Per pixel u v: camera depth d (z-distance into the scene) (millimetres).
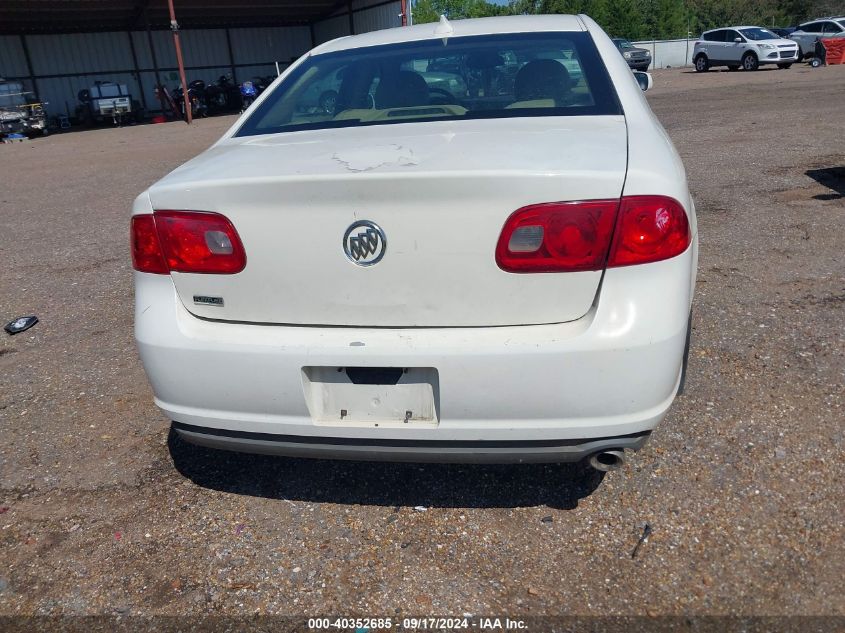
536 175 2000
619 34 50438
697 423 3010
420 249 2086
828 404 3088
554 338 2062
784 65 27594
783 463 2717
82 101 30969
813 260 4883
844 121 11547
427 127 2607
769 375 3363
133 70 34812
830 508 2461
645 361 2051
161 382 2350
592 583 2227
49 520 2695
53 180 12891
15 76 32562
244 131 3006
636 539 2398
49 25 31891
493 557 2369
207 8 31688
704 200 6777
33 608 2268
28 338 4586
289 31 38250
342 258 2137
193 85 31141
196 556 2459
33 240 7578
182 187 2246
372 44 3348
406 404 2193
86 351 4297
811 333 3766
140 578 2371
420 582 2279
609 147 2209
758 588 2156
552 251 2033
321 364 2168
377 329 2184
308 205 2123
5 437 3309
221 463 3020
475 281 2086
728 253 5145
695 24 71188
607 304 2053
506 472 2824
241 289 2254
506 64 2893
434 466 2902
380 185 2053
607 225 2025
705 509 2508
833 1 62375
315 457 2355
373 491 2766
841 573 2186
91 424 3391
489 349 2066
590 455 2197
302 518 2627
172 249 2289
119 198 10164
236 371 2236
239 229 2203
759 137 10484
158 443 3199
